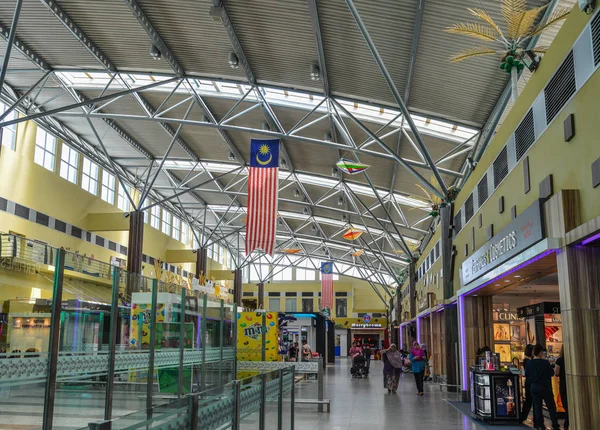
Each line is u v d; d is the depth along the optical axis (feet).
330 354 158.20
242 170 120.67
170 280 136.98
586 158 26.20
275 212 68.69
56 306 25.22
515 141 39.37
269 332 61.62
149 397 34.24
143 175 123.65
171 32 61.98
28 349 23.67
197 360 43.29
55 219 95.25
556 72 30.55
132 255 102.89
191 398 13.96
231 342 52.42
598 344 26.43
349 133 84.12
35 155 90.33
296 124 78.23
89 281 28.37
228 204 155.74
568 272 27.14
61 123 96.43
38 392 24.17
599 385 26.04
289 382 28.63
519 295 62.44
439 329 87.61
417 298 122.93
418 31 50.83
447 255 69.10
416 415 45.85
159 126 97.04
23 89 82.89
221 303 50.03
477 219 53.06
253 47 62.44
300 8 52.60
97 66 72.28
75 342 27.07
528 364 37.32
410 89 63.52
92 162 109.81
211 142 103.40
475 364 52.37
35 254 24.12
